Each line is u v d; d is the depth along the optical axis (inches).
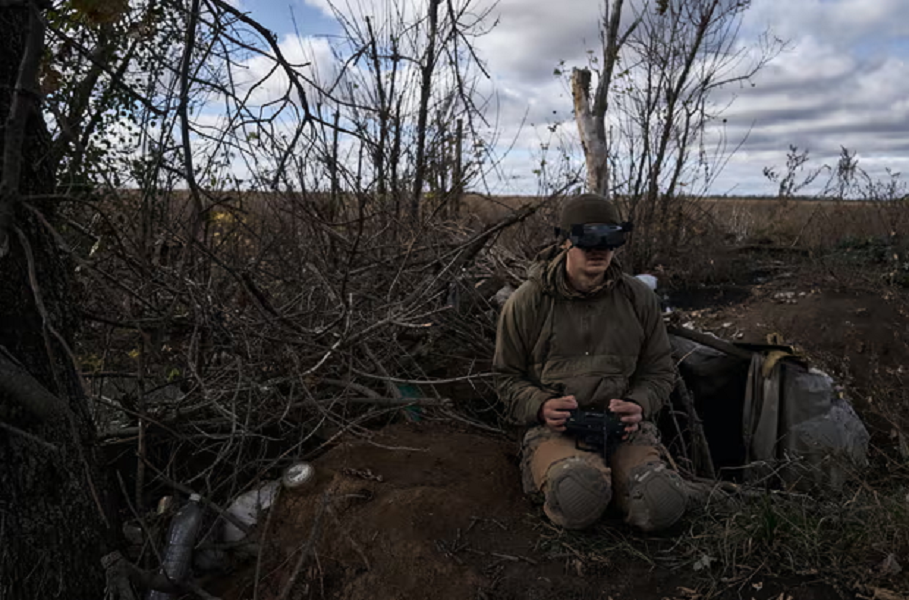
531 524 108.2
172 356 144.2
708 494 114.3
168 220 125.3
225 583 111.5
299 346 134.2
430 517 107.7
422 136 236.2
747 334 202.8
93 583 102.1
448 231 181.2
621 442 113.7
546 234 226.5
